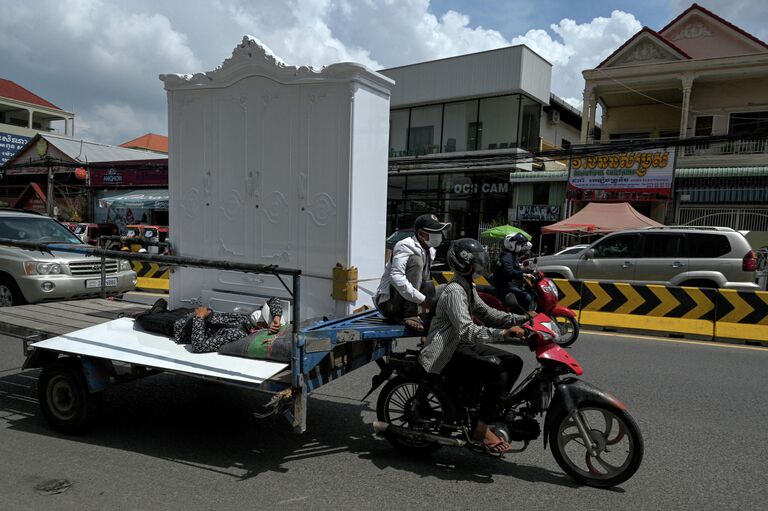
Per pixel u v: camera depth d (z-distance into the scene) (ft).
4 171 99.96
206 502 10.84
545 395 12.05
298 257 15.64
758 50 62.34
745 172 57.82
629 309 29.99
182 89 17.26
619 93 69.82
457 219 82.43
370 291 15.89
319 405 17.11
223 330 13.83
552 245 71.10
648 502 11.21
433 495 11.38
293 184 15.57
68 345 14.06
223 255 17.01
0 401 16.88
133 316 17.17
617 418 11.64
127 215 88.12
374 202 15.78
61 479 11.74
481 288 27.30
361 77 14.64
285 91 15.44
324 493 11.37
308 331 11.96
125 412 16.17
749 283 34.09
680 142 41.93
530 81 78.95
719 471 12.69
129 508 10.53
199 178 17.29
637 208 65.57
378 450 13.76
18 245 15.62
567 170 70.64
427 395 13.07
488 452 12.05
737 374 21.11
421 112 86.28
